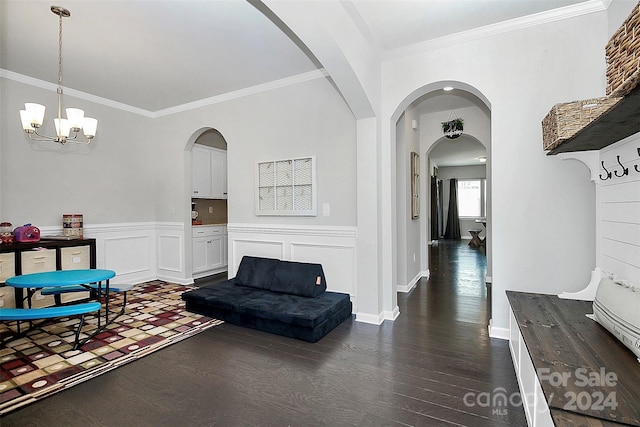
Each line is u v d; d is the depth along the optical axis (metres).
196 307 3.38
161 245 4.96
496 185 2.71
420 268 5.38
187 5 2.38
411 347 2.59
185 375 2.17
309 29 2.15
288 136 3.76
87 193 4.24
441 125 5.32
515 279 2.68
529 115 2.60
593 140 2.01
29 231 3.43
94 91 4.12
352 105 2.98
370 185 3.13
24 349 2.55
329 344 2.66
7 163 3.54
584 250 2.47
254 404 1.85
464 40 2.79
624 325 1.58
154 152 4.97
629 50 1.24
